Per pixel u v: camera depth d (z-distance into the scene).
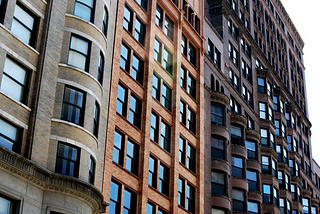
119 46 40.97
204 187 49.94
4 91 28.42
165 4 49.88
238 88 63.78
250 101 66.81
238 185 55.44
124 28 42.75
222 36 62.59
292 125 80.94
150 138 42.53
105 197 35.19
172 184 43.97
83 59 33.12
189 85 52.34
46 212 28.00
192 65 53.38
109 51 38.41
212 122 54.59
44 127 29.72
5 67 28.77
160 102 45.56
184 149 48.00
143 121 42.28
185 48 53.06
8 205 26.61
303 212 78.00
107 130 37.00
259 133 63.84
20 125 28.64
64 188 28.81
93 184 32.03
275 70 79.12
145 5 47.47
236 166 56.75
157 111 44.69
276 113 73.81
